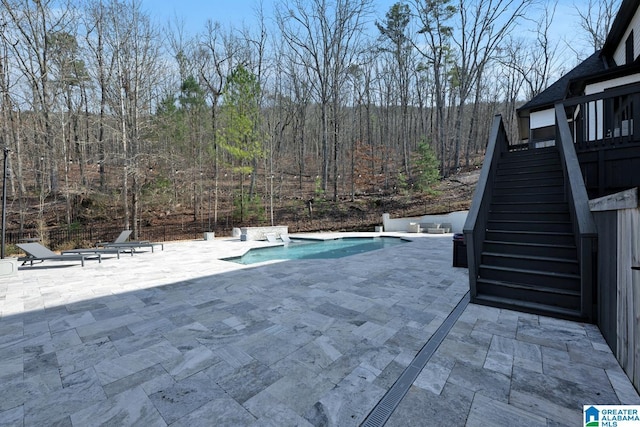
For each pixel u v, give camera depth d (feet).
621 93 17.49
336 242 47.62
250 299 15.66
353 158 77.30
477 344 10.10
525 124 50.29
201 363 9.11
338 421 6.49
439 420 6.49
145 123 54.75
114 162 64.34
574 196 13.39
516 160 24.50
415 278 19.88
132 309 14.35
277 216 67.97
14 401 7.36
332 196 76.69
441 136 77.77
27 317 13.37
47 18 54.13
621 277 8.50
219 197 78.07
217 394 7.54
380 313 13.26
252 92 59.26
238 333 11.32
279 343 10.41
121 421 6.59
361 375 8.32
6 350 10.15
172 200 67.56
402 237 47.57
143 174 53.93
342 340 10.57
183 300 15.70
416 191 70.33
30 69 55.16
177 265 26.32
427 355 9.40
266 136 61.82
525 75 88.84
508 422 6.40
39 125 54.95
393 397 7.32
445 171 78.33
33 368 8.95
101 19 54.60
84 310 14.28
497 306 13.82
